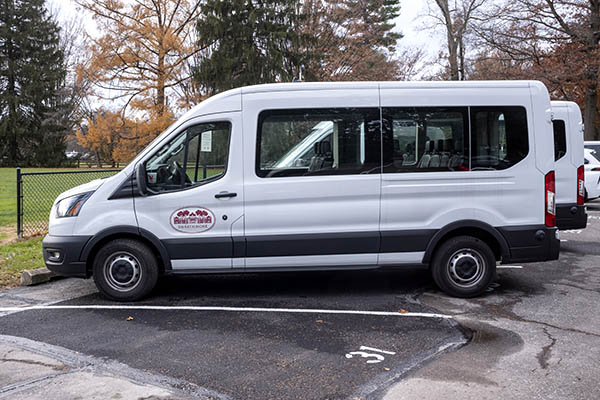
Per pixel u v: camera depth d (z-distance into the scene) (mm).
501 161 5934
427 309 5562
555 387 3645
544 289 6402
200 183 5789
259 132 5797
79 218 5777
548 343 4527
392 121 5855
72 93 45781
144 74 32344
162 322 5152
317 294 6203
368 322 5129
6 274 6957
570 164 8227
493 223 5922
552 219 5984
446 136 5914
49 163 50094
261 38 27578
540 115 5980
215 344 4531
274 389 3633
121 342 4582
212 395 3533
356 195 5812
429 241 5898
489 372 3908
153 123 30781
